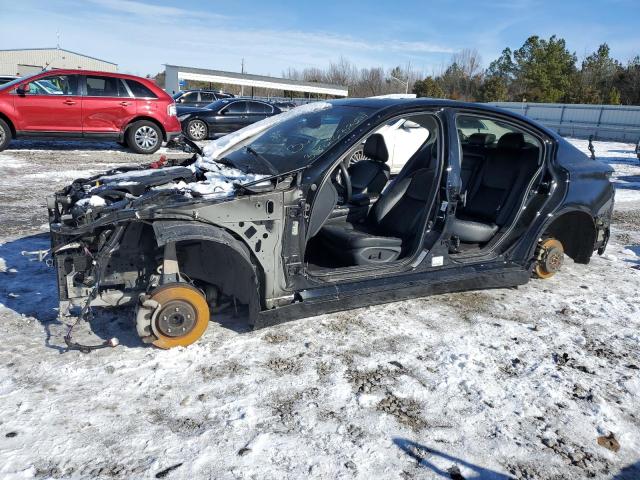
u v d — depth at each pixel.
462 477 2.36
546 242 4.68
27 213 6.41
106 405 2.70
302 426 2.63
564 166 4.56
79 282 3.17
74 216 3.18
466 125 4.73
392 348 3.45
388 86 57.94
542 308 4.25
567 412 2.87
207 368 3.08
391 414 2.76
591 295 4.57
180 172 3.62
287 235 3.29
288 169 3.44
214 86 52.56
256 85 37.62
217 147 4.23
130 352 3.19
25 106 10.68
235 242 3.11
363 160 4.75
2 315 3.58
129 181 3.50
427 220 3.88
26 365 3.01
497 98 48.47
